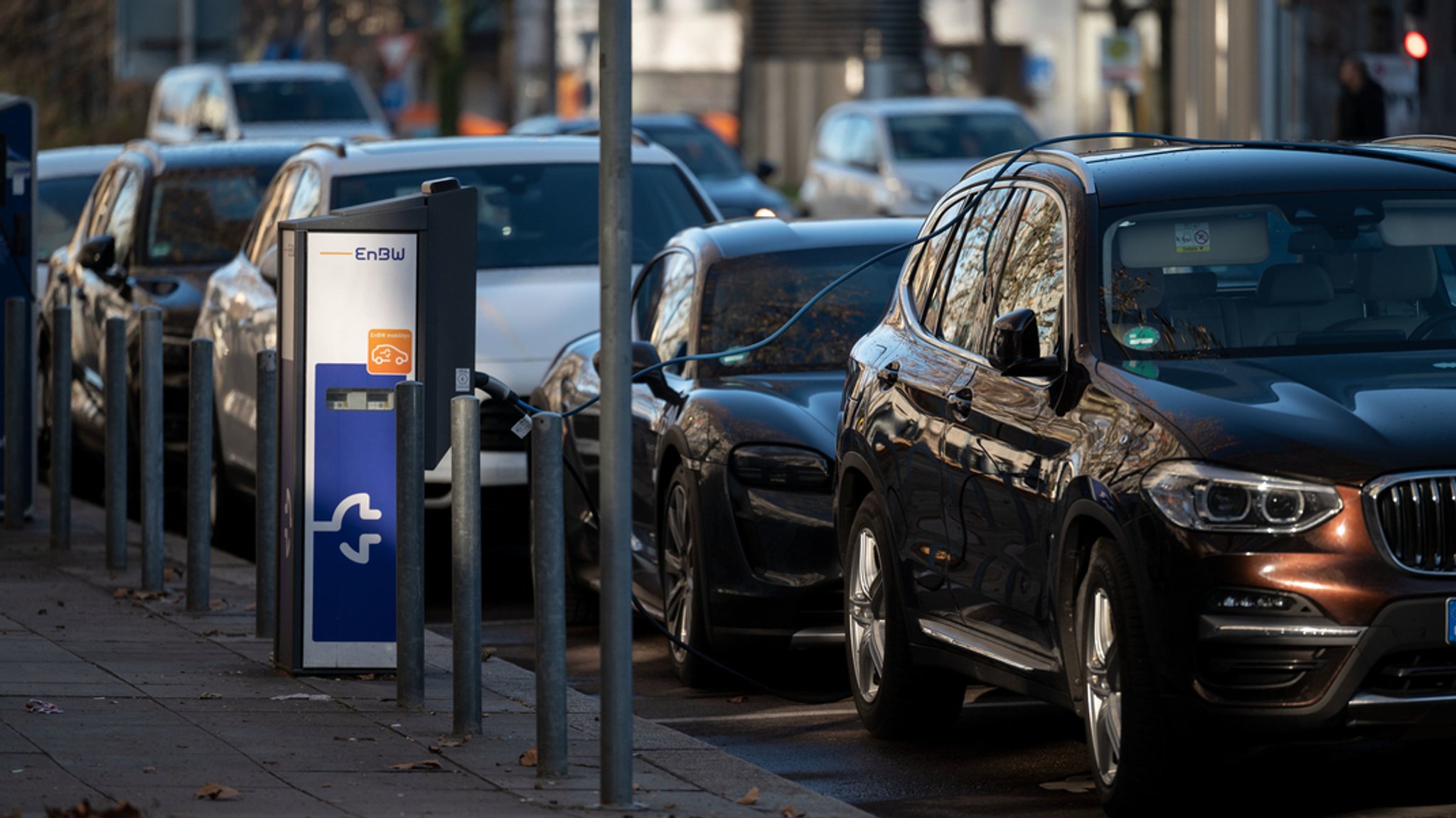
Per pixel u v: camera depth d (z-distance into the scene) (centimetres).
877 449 2114
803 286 2636
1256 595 1616
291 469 2236
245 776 1778
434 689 2197
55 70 9562
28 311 3572
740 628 2319
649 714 2255
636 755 1919
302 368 2203
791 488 2312
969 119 7688
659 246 3375
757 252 2681
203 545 2684
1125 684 1675
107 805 1648
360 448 2222
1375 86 5388
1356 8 6600
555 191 3416
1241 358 1825
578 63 16950
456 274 2203
